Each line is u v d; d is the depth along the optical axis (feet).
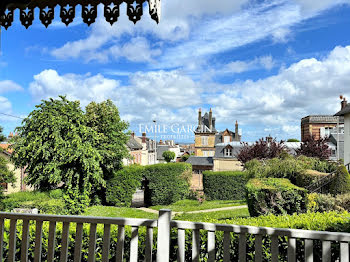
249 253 13.39
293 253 8.96
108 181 71.10
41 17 12.45
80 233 10.02
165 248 9.52
